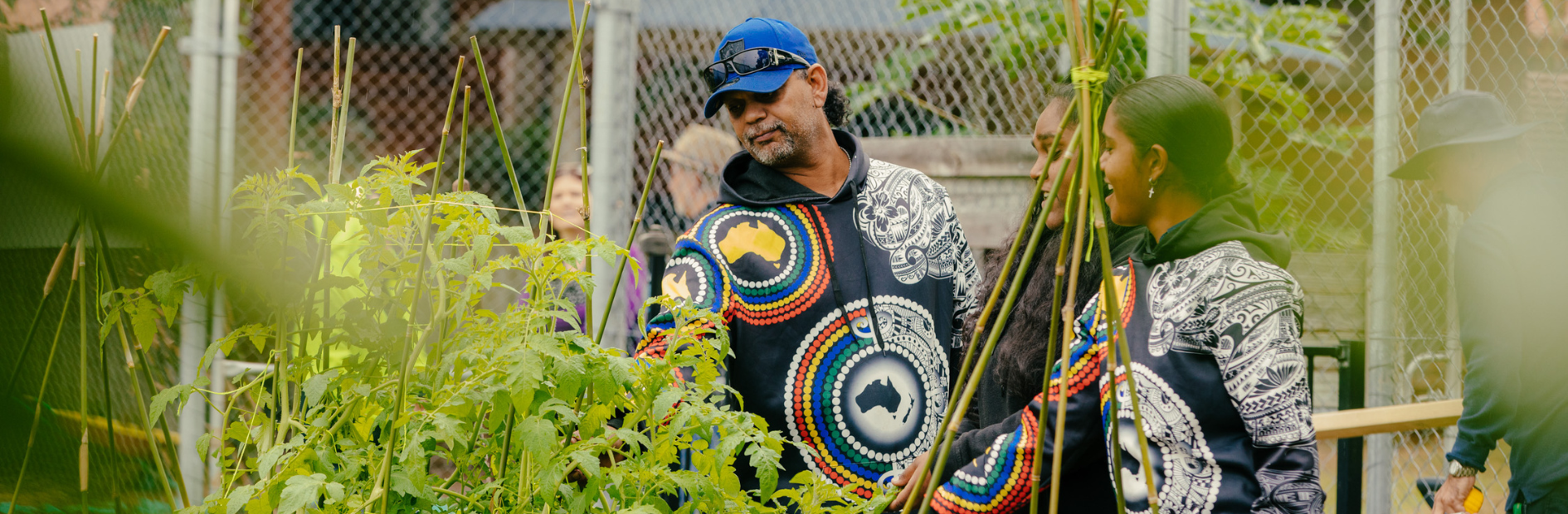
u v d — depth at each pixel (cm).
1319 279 247
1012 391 147
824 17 354
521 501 111
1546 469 167
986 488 133
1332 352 252
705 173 352
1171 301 121
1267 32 283
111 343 122
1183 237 124
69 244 67
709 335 167
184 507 112
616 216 307
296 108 111
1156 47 235
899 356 184
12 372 29
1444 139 202
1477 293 172
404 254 114
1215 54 288
